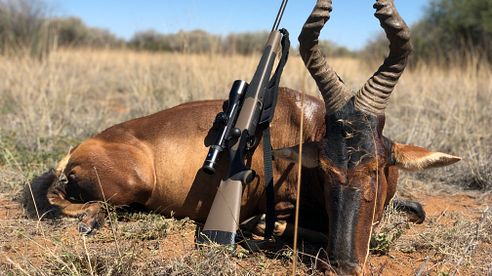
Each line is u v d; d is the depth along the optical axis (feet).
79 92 37.09
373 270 12.32
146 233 14.05
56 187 15.80
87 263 11.77
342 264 10.93
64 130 25.36
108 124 27.09
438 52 57.26
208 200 14.90
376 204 11.71
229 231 12.91
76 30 85.40
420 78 41.01
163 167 15.05
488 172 19.77
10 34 51.96
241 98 14.01
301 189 13.70
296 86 33.96
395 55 11.48
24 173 18.84
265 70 13.99
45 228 14.47
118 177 14.70
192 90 31.45
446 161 11.93
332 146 11.51
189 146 15.03
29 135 23.52
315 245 13.88
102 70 51.90
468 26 58.65
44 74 36.88
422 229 15.33
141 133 15.49
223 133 13.70
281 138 14.43
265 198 14.40
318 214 14.03
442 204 18.02
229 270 11.84
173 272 11.55
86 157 14.93
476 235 14.29
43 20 55.01
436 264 12.60
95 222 14.51
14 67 38.22
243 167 13.39
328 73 11.80
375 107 11.61
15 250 12.78
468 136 23.58
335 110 11.70
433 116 29.19
